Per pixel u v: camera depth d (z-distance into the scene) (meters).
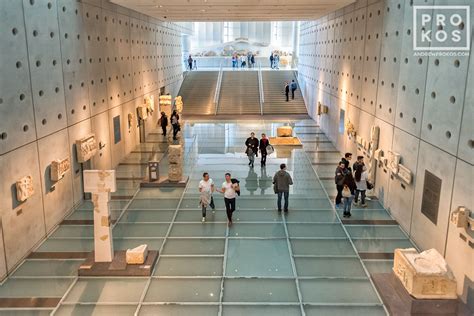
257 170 16.17
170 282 8.49
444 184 8.48
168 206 12.60
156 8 16.91
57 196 11.13
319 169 16.27
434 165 8.97
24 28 9.38
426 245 9.34
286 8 17.23
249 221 11.47
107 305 7.73
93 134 13.23
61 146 11.35
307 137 21.95
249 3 15.43
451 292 7.22
